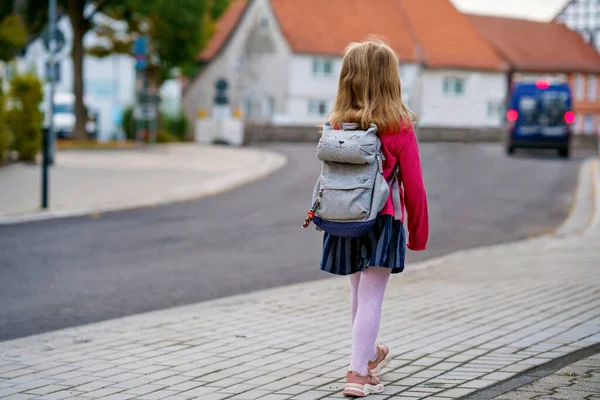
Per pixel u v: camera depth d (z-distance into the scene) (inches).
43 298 395.9
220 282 440.5
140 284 431.8
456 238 636.1
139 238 598.5
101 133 2561.5
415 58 2945.4
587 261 499.5
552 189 997.2
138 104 1836.9
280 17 2792.8
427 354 267.9
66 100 2202.3
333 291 406.9
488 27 3449.8
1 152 1109.1
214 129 2124.8
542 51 3476.9
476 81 3122.5
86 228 645.9
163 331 315.3
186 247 561.0
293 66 2755.9
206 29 2084.2
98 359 271.0
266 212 764.0
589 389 218.2
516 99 1594.5
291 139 2206.0
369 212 212.5
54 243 569.3
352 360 221.8
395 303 368.8
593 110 3646.7
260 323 328.8
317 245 578.6
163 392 230.2
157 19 1930.4
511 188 1003.9
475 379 233.5
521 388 220.2
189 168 1203.2
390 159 216.1
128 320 338.0
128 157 1407.5
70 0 1887.3
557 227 701.3
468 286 415.8
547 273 455.5
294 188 975.6
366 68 216.5
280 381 239.3
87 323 345.1
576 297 376.2
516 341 285.6
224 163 1316.4
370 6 3011.8
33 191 864.9
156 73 2036.2
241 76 2891.2
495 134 2659.9
